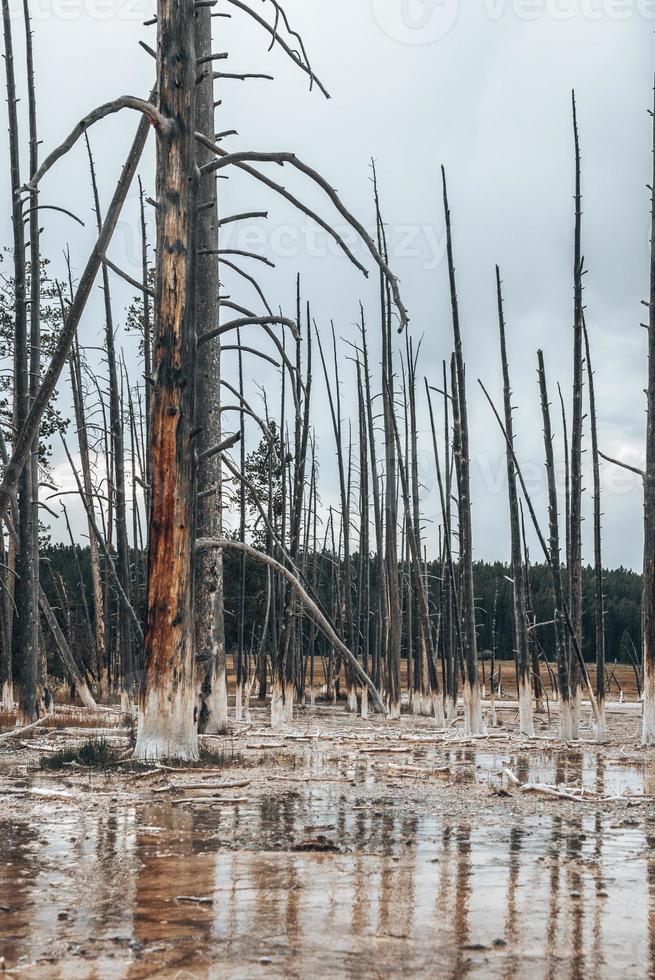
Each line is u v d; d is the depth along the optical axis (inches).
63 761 530.6
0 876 260.5
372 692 679.7
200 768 500.4
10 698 1179.9
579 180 802.8
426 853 293.7
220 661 831.1
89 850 295.9
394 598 1182.9
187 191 522.0
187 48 524.4
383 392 1179.3
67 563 2107.5
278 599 1450.5
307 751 664.4
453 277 847.1
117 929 210.5
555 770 560.1
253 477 1557.6
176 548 515.2
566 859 286.8
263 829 335.0
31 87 845.2
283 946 197.8
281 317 545.0
